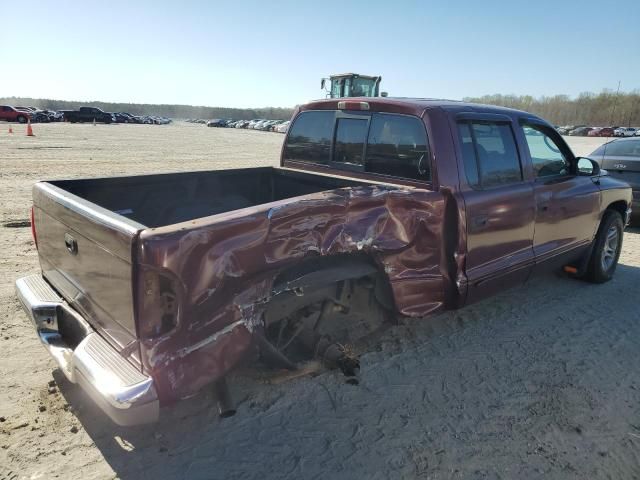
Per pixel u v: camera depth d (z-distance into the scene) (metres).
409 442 3.02
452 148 3.78
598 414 3.33
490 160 4.13
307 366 3.22
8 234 7.22
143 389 2.36
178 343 2.48
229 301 2.62
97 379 2.44
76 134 32.81
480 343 4.28
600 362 4.01
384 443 3.00
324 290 3.33
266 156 21.72
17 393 3.35
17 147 20.95
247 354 2.79
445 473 2.78
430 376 3.74
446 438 3.06
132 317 2.44
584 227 5.29
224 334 2.62
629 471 2.83
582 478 2.77
